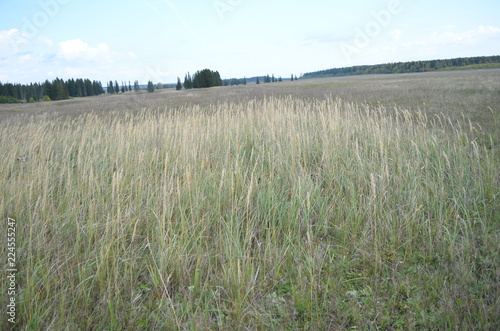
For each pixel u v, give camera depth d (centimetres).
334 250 371
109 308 275
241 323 271
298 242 369
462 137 711
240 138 672
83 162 568
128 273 327
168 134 666
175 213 414
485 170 521
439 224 387
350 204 447
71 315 275
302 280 316
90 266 318
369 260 347
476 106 1210
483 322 254
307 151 616
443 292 284
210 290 303
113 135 718
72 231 379
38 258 315
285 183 499
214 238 380
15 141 670
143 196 442
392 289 306
